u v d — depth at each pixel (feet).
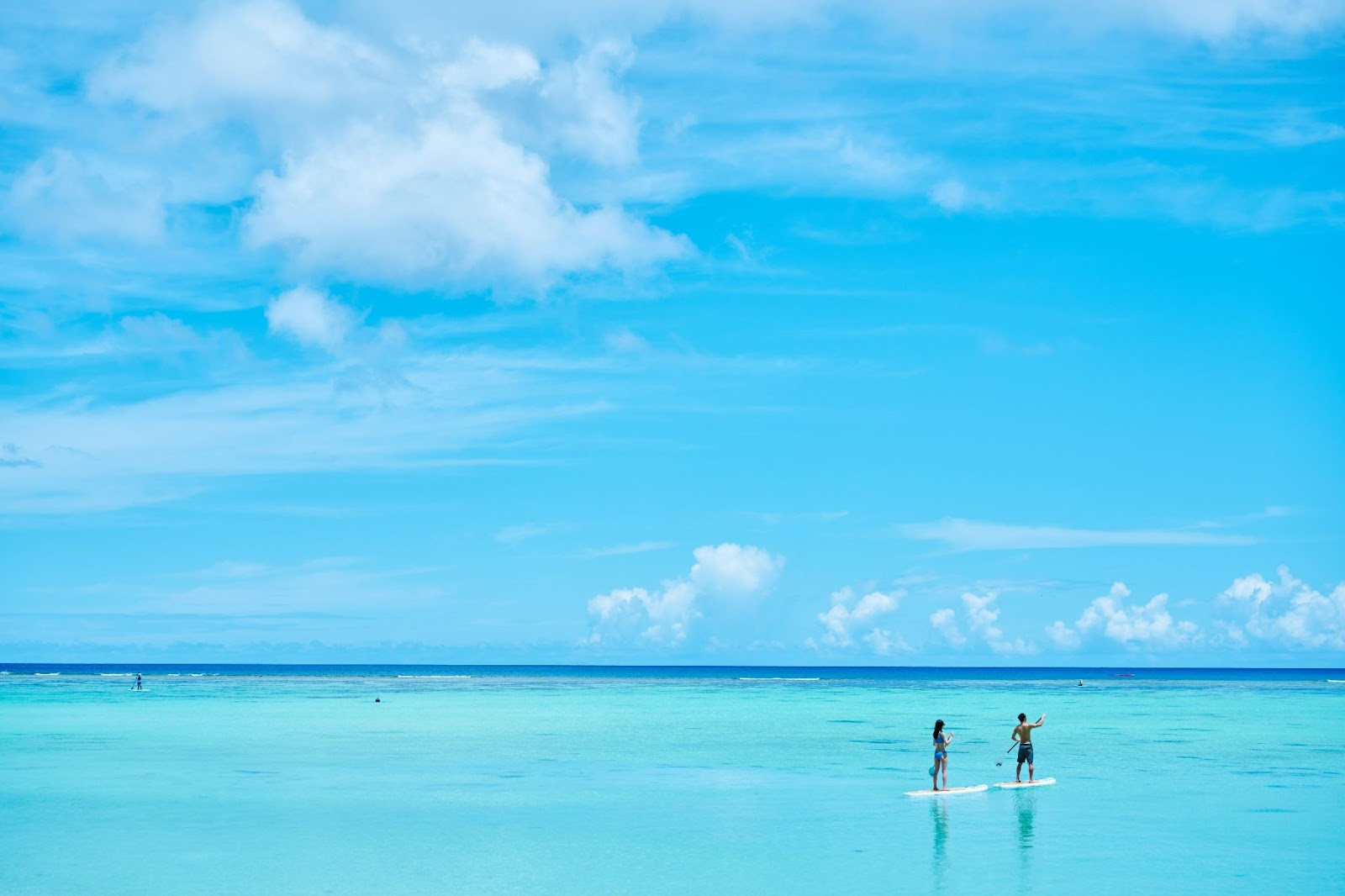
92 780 133.28
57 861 86.63
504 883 79.15
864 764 153.17
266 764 151.02
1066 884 78.28
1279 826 99.96
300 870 83.41
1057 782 131.23
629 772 143.02
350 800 117.29
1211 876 80.48
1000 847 90.84
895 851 89.45
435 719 249.75
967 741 190.08
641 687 558.56
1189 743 186.80
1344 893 75.61
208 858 87.45
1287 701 369.50
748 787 127.95
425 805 113.60
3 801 116.47
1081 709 308.19
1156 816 105.60
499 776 138.72
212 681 583.99
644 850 90.63
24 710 278.87
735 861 86.22
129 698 350.02
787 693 464.24
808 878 80.33
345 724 232.12
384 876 81.51
